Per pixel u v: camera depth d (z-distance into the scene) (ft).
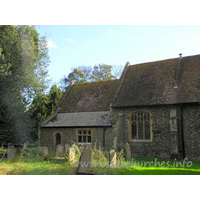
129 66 81.00
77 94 84.64
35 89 79.51
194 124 56.75
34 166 39.40
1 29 75.66
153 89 65.98
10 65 68.59
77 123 68.74
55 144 71.05
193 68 66.03
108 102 73.46
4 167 36.22
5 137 71.51
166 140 58.95
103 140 63.31
